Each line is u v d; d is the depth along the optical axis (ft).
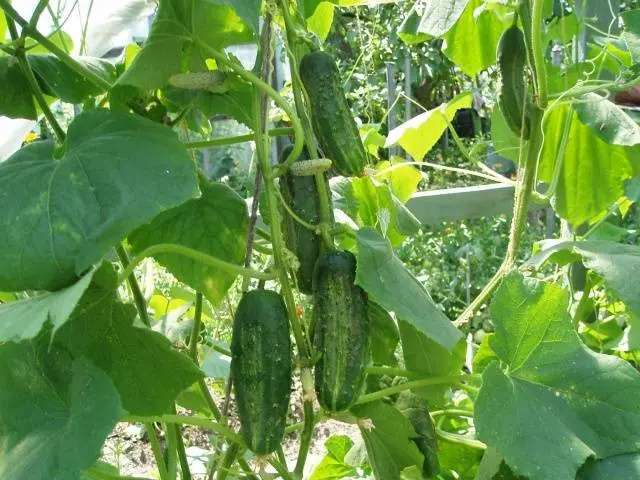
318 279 1.59
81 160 1.41
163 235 1.99
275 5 1.66
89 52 3.16
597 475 1.63
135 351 1.62
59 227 1.33
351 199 2.53
